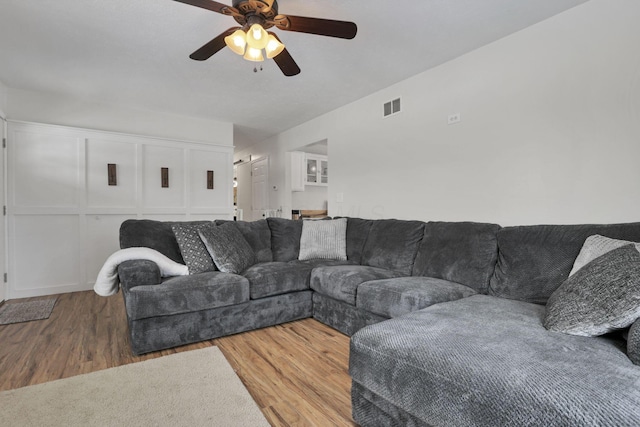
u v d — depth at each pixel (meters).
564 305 1.40
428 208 3.16
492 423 0.94
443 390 1.06
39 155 3.67
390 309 2.10
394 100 3.50
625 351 1.18
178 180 4.54
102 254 4.02
